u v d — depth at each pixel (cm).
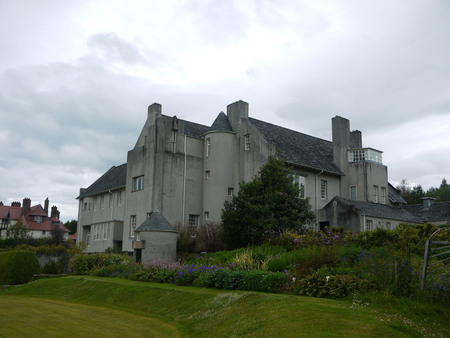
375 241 2070
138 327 1282
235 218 2562
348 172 3688
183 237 2922
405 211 3700
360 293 1208
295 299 1188
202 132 3762
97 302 1769
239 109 3447
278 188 2678
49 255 3697
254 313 1130
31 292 2250
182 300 1472
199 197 3434
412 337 905
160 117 3350
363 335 885
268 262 1762
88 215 4703
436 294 1163
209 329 1136
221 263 2011
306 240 2172
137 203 3456
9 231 5247
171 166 3291
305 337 899
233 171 3375
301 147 3609
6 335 1214
